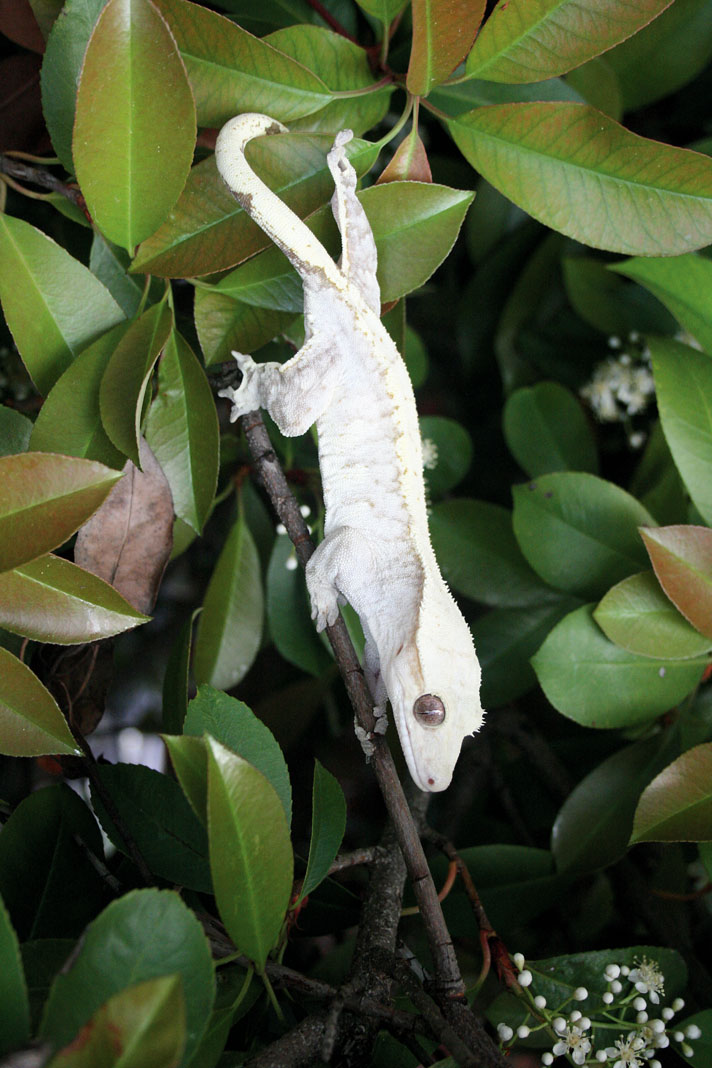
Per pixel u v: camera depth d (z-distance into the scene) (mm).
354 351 489
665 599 495
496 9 466
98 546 484
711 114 633
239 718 457
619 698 501
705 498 500
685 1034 471
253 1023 469
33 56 524
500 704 553
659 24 574
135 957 407
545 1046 477
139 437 462
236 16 527
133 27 438
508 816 601
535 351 616
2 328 560
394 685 477
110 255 501
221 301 489
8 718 447
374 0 483
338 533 491
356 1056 446
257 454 491
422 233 481
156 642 672
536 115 475
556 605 558
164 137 452
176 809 472
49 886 466
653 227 479
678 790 469
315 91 478
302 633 565
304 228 477
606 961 481
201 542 678
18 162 492
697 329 504
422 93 477
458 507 558
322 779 468
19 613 451
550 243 585
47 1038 399
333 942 613
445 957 452
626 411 610
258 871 427
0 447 478
